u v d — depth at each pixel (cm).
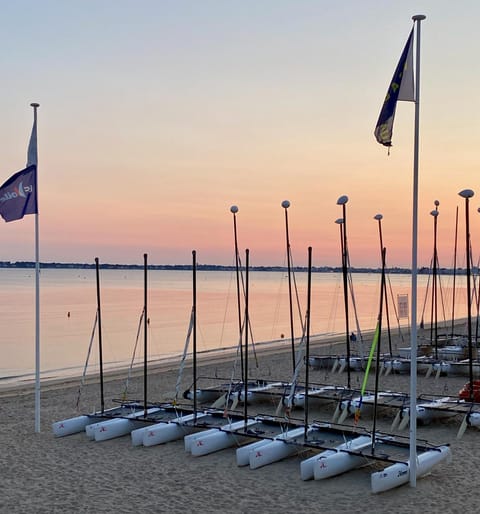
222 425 1444
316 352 3353
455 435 1470
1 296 9100
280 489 1130
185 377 2556
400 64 1050
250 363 2956
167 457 1338
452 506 1027
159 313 6444
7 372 3072
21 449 1427
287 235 2714
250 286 15688
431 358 2597
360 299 9700
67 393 2197
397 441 1260
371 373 2469
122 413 1595
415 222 1044
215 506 1059
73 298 8731
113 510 1054
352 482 1154
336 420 1631
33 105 1487
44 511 1058
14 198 1520
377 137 1092
